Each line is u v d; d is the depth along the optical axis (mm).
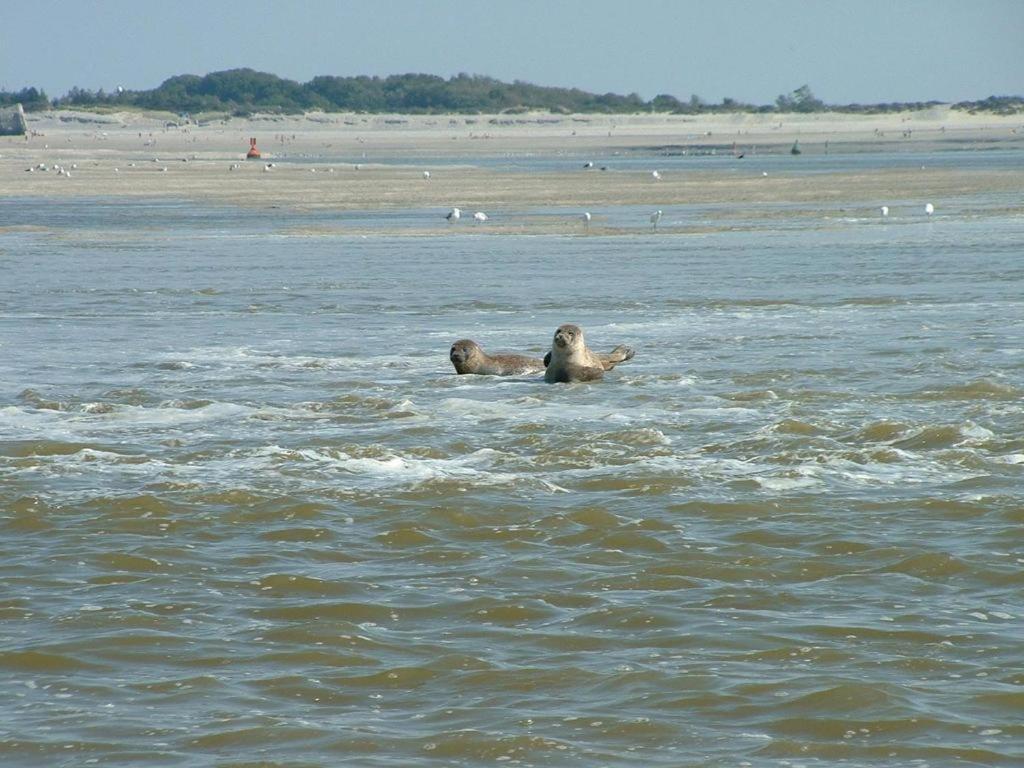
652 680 30609
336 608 35844
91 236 169500
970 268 121375
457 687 30562
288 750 27203
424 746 27391
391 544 41781
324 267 132500
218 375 73312
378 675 31328
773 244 149000
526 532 42719
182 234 171875
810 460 51125
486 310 101438
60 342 86438
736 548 40656
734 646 32625
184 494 47188
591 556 40250
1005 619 34219
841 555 39844
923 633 33250
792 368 71750
